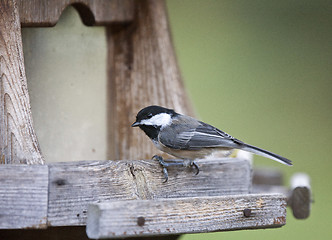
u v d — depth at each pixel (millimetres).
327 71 15141
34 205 6867
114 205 6766
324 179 14422
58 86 9984
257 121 14641
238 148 9398
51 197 6984
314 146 14758
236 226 7793
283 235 13250
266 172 12828
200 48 15117
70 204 7113
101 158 10469
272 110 14898
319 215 13922
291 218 13688
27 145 7707
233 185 9219
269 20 15477
